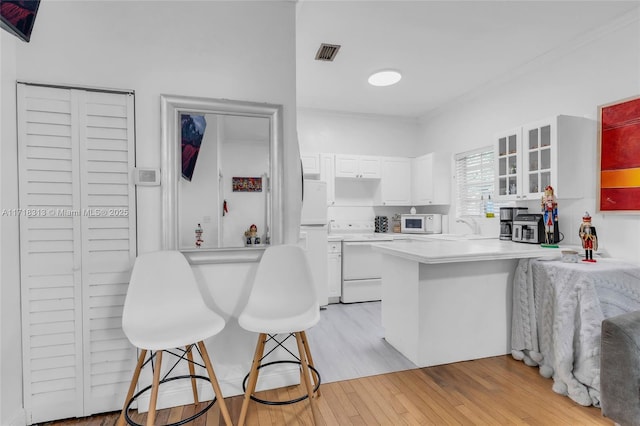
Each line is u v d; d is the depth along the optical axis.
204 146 1.91
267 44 2.00
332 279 3.96
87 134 1.71
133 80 1.79
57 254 1.68
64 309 1.69
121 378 1.78
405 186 4.82
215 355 1.93
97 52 1.74
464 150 4.18
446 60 3.15
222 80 1.93
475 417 1.73
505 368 2.29
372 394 1.96
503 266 2.50
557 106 2.97
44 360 1.66
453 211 4.45
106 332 1.75
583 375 1.87
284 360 2.04
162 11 1.84
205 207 1.90
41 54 1.66
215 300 1.93
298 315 1.76
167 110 1.82
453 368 2.29
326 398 1.92
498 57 3.09
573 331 1.95
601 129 2.59
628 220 2.43
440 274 2.34
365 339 2.82
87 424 1.68
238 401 1.90
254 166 1.97
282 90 2.03
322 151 4.72
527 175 2.93
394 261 2.61
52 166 1.67
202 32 1.90
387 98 4.21
